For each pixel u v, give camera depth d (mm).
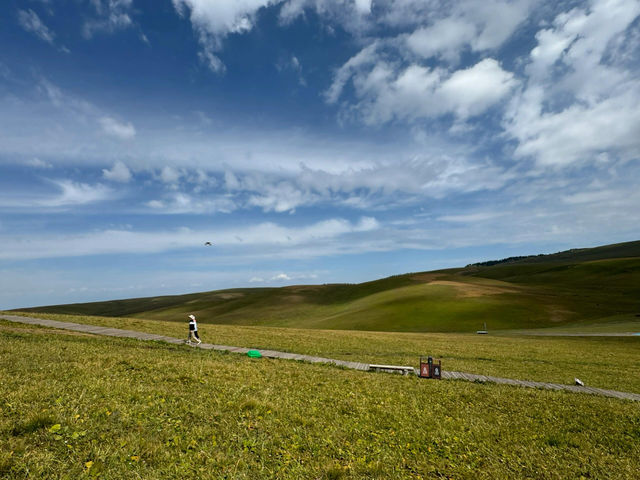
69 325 34406
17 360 15211
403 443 10484
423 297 124062
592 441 11875
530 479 8820
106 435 8703
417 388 18234
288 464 8438
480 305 108750
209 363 19344
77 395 11133
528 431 12359
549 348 45688
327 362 25312
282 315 146000
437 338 54781
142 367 16391
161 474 7387
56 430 8562
